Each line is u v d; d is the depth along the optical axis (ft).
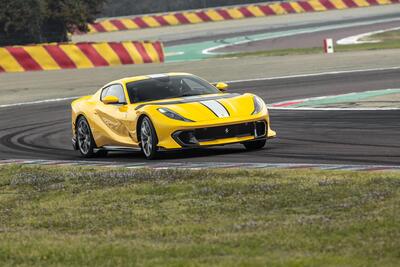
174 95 110.63
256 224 60.39
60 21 327.06
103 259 52.08
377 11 443.32
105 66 256.52
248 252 51.80
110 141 113.91
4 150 129.70
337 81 196.34
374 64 222.28
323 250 51.67
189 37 375.66
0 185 89.35
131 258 51.70
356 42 305.53
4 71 244.42
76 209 72.43
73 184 85.25
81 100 123.03
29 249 55.88
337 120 133.39
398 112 135.74
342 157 94.99
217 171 85.25
